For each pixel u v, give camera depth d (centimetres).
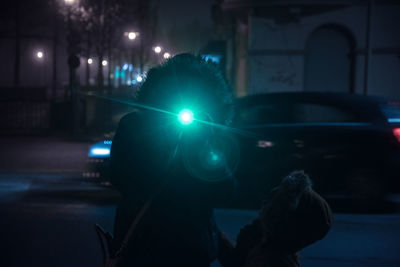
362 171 768
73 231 654
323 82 2033
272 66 2036
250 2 1973
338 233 659
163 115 216
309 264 536
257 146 779
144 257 210
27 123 1978
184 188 210
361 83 1995
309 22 2008
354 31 1986
